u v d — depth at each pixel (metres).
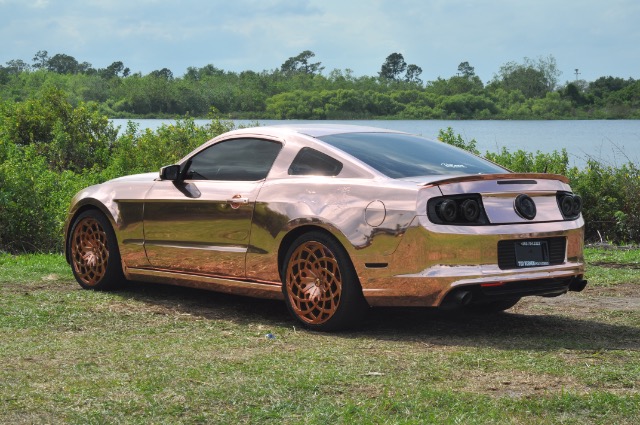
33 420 3.76
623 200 13.82
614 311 6.83
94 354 5.05
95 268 7.49
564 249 5.89
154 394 4.17
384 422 3.71
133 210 7.15
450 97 170.38
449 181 5.48
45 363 4.81
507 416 3.80
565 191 5.99
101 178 14.77
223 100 155.12
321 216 5.80
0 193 11.09
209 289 6.71
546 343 5.53
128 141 17.25
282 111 157.88
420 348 5.33
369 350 5.25
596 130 88.75
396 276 5.51
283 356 5.05
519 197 5.67
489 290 5.50
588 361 4.95
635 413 3.84
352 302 5.73
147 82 149.00
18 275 8.27
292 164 6.23
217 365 4.78
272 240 6.12
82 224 7.60
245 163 6.56
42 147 18.89
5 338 5.51
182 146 17.52
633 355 5.12
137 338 5.58
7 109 20.23
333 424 3.70
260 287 6.27
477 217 5.48
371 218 5.59
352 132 6.53
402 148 6.29
